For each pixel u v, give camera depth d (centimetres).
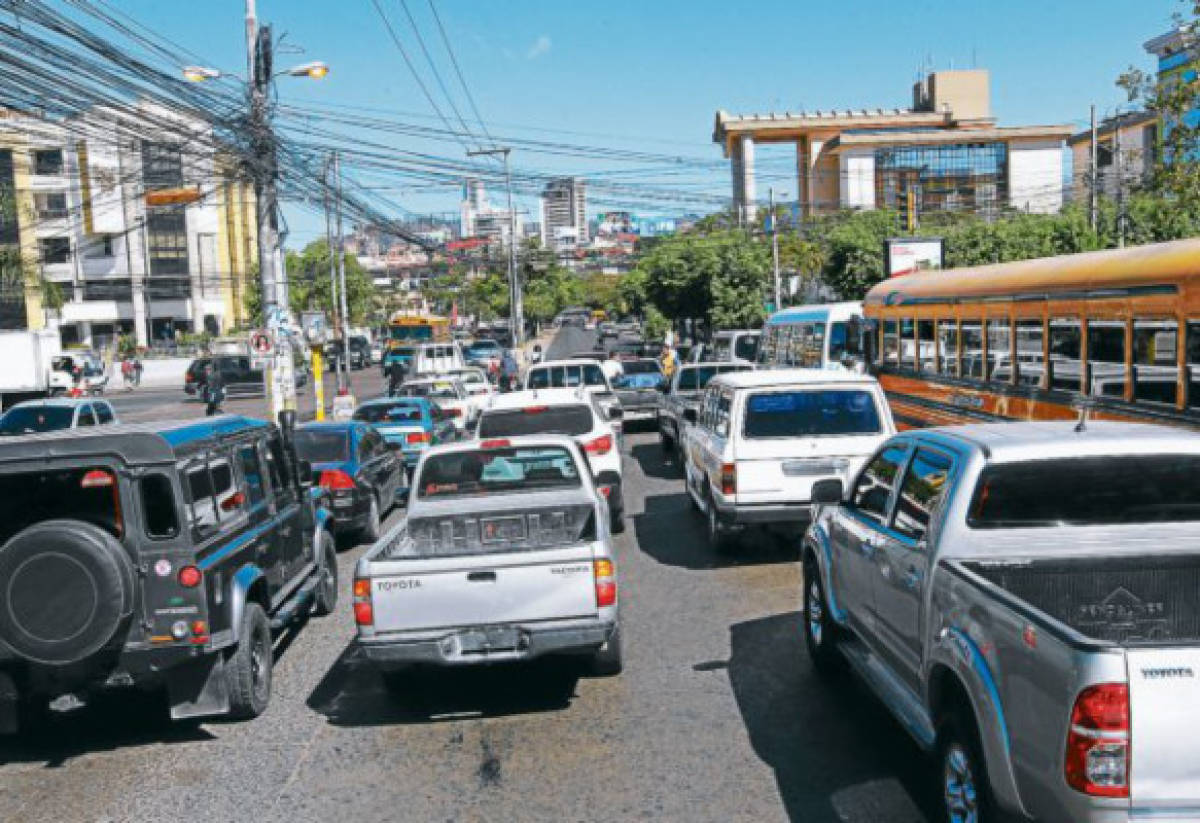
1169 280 983
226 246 8150
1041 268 1273
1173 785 354
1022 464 523
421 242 3306
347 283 8775
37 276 4991
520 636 706
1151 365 1020
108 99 1391
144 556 657
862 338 1986
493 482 905
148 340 7781
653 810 559
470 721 714
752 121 8894
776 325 2711
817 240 5403
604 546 718
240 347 5447
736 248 5266
